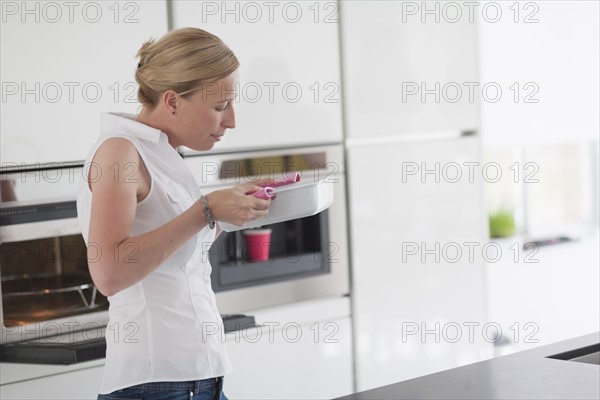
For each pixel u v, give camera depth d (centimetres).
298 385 365
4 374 292
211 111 223
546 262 498
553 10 465
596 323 517
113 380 216
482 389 198
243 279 351
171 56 218
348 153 376
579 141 534
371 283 386
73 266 317
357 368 384
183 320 217
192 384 218
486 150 500
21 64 292
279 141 355
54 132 301
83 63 306
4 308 300
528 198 519
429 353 407
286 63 356
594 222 534
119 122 218
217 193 213
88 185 216
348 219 379
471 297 419
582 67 476
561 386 198
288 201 237
